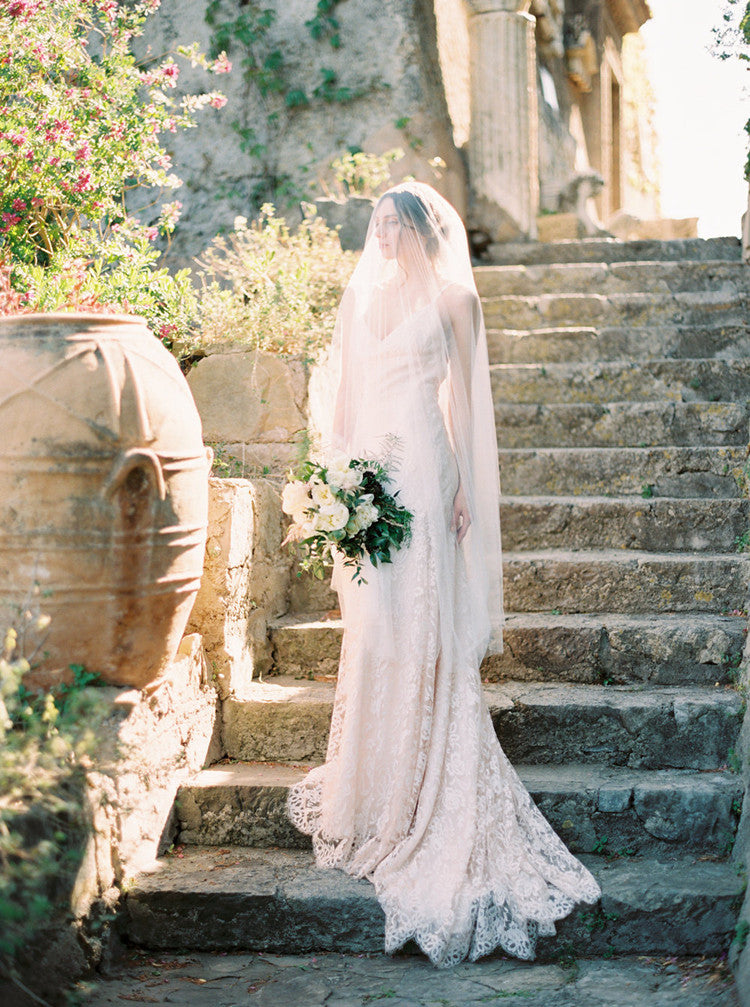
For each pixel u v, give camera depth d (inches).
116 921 113.7
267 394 171.5
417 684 121.2
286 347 175.5
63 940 101.8
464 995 103.6
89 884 107.8
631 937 112.7
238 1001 102.9
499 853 117.6
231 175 251.8
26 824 94.2
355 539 121.6
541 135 354.6
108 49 244.7
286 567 167.3
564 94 399.5
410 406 125.8
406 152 254.8
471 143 285.1
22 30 159.2
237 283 190.4
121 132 169.0
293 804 127.2
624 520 174.6
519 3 284.4
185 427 114.8
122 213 178.9
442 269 129.3
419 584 122.6
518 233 281.7
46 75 170.2
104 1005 101.1
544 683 149.6
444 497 126.5
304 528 122.3
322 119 257.3
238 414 172.4
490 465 133.3
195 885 116.3
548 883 116.3
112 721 111.0
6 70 160.1
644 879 116.6
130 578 108.8
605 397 209.5
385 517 121.9
